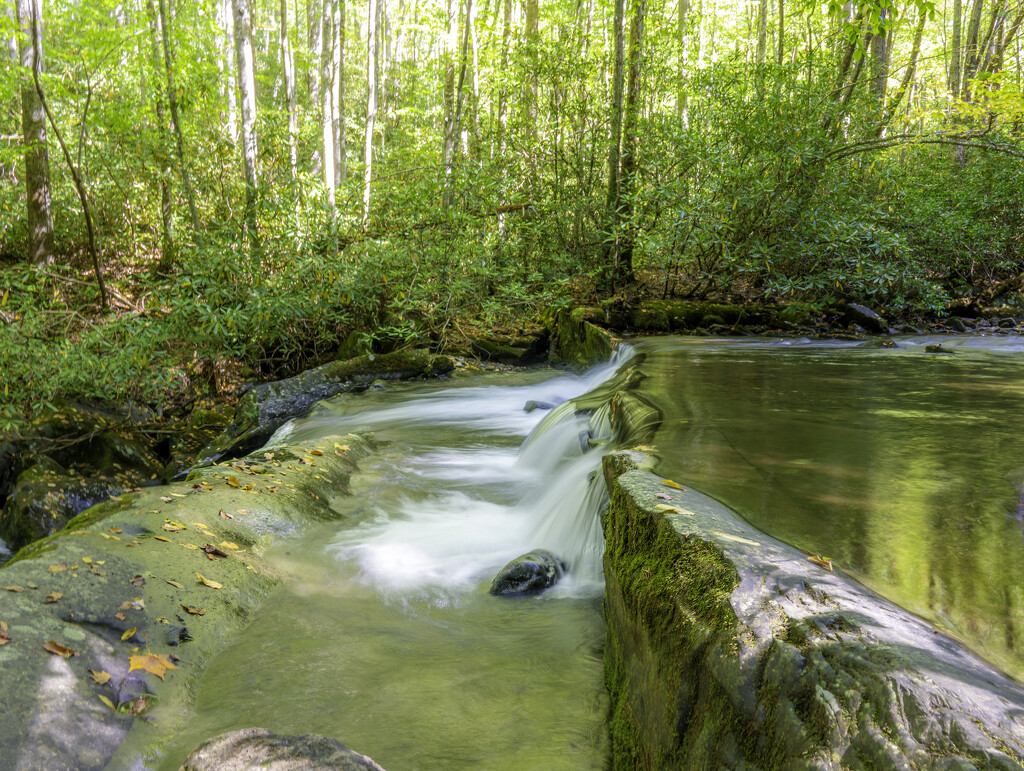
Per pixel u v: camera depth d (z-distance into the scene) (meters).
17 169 14.30
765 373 6.70
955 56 19.25
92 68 11.90
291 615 3.24
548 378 10.26
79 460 7.76
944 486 3.06
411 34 31.45
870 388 5.76
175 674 2.65
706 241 11.48
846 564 2.21
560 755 2.28
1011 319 10.91
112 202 13.12
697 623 1.91
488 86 15.78
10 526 6.46
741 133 11.65
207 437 8.67
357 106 30.39
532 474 5.56
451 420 7.75
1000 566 2.20
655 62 13.59
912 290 11.32
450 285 10.88
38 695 2.25
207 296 9.27
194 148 12.20
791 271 12.12
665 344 9.43
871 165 12.23
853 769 1.29
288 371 10.94
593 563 3.54
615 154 12.30
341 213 11.18
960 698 1.31
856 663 1.48
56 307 10.07
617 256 12.65
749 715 1.58
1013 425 4.36
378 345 11.36
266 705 2.55
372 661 2.86
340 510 4.69
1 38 12.09
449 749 2.31
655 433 4.15
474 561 3.93
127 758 2.24
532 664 2.84
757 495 2.94
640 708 2.14
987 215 13.27
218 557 3.50
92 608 2.77
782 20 19.30
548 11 17.95
